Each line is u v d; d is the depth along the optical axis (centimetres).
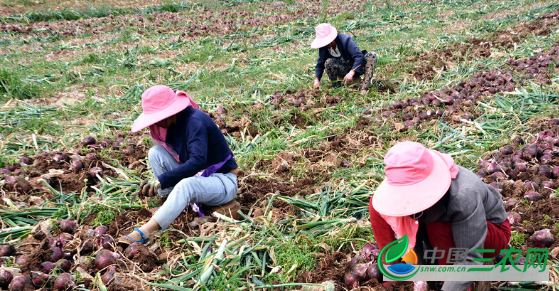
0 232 352
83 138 555
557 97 611
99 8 1561
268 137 576
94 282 296
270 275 312
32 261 308
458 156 479
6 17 1372
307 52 1014
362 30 1242
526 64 783
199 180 342
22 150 522
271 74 845
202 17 1494
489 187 262
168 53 1033
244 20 1402
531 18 1170
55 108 672
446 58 878
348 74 664
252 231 356
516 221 347
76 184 438
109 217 376
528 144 463
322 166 472
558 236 327
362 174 439
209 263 307
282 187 432
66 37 1190
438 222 245
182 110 338
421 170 223
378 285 290
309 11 1520
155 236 346
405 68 830
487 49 911
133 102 714
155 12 1602
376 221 268
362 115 612
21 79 784
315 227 361
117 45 1099
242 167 476
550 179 416
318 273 310
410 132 541
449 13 1379
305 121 618
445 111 596
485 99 632
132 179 454
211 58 974
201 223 369
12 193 410
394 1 1633
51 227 353
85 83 804
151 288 295
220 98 721
